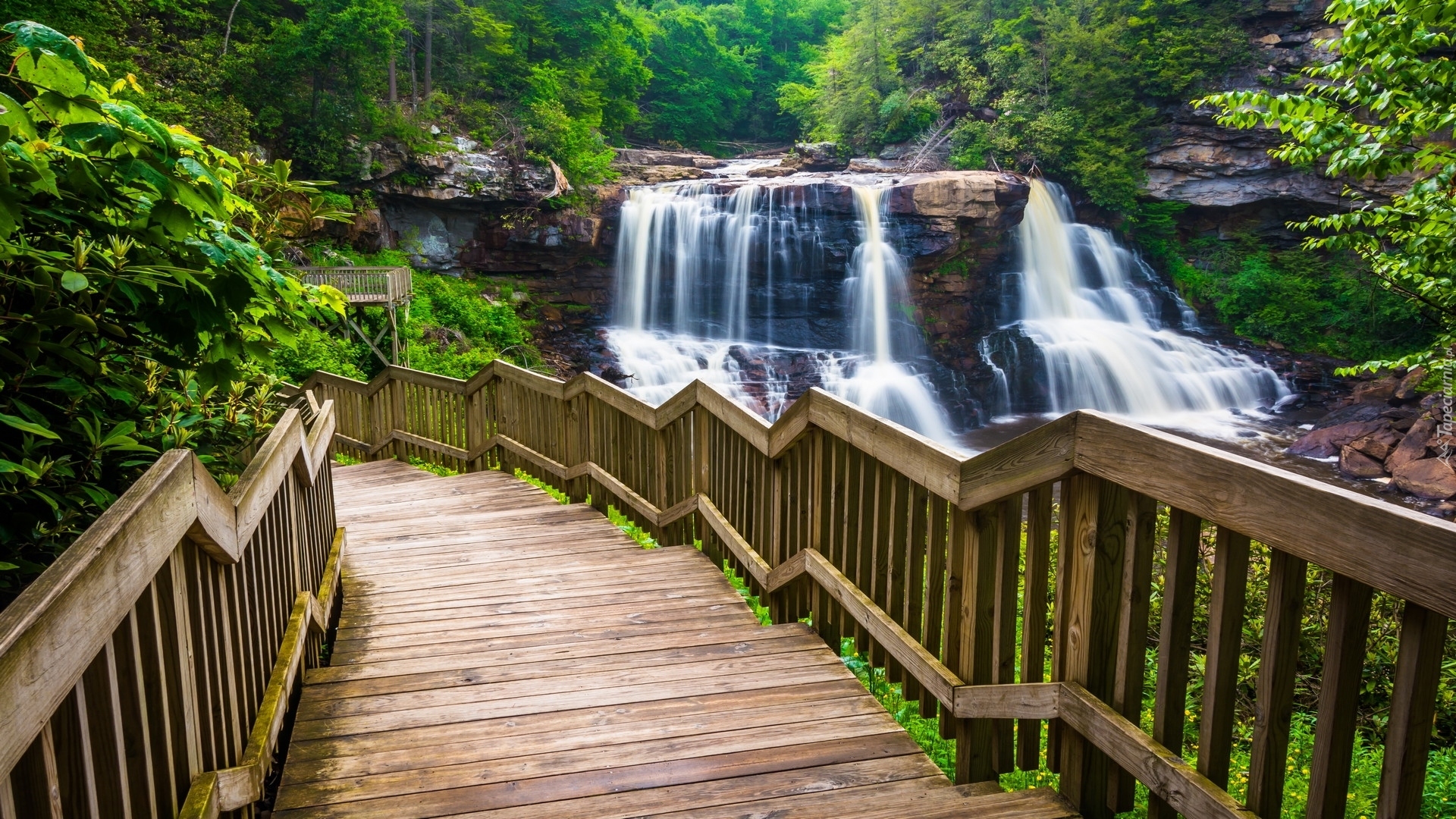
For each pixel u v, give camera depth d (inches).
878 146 1705.2
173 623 72.2
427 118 1216.2
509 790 99.4
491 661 140.2
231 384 111.4
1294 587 62.0
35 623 44.9
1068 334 1214.3
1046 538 90.5
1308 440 900.0
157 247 93.9
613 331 1175.0
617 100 1766.7
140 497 63.3
